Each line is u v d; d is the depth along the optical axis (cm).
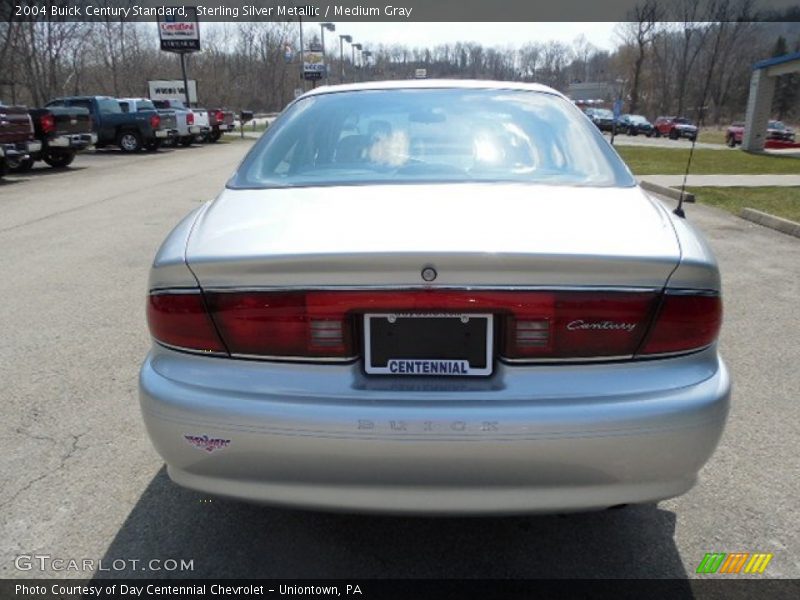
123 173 1562
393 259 173
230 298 182
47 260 662
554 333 177
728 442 300
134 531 239
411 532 239
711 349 193
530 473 176
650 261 176
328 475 179
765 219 840
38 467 280
